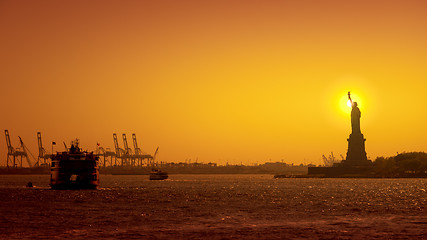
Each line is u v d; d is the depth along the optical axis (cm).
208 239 9131
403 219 12044
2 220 11706
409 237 9269
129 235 9562
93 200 17875
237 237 9356
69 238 9206
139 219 12056
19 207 14888
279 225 10988
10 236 9425
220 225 11000
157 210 14300
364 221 11669
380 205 16162
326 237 9338
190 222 11512
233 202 17488
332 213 13550
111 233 9794
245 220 11925
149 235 9569
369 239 9094
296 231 10069
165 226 10819
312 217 12562
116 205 15875
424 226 10712
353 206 15762
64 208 14688
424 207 15362
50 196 19675
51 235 9538
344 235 9544
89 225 10944
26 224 11044
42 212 13500
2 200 17525
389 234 9625
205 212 13762
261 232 9938
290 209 14738
